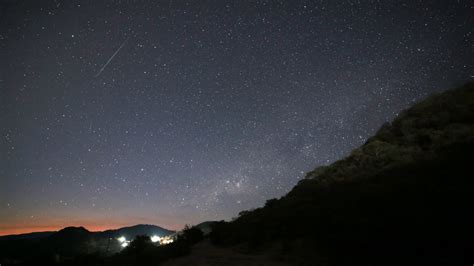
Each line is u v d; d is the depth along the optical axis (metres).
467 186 15.45
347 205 17.55
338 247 13.31
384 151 29.78
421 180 18.14
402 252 11.52
